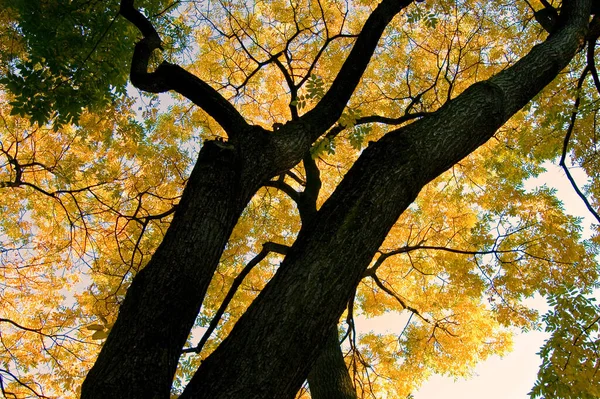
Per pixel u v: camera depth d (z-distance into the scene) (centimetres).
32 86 404
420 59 684
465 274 634
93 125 590
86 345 589
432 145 276
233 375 195
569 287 383
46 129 606
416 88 686
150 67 593
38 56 408
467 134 292
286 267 231
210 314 656
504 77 343
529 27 650
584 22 428
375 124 699
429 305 718
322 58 696
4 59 486
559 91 612
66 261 629
